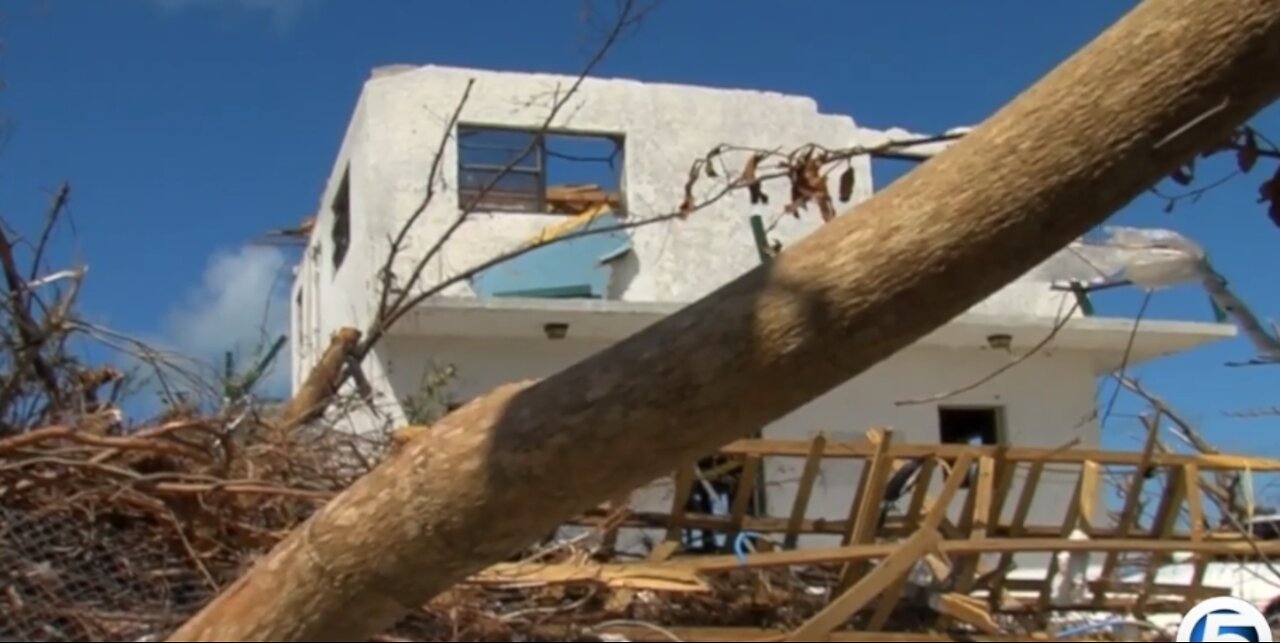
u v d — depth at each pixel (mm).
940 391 14445
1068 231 2076
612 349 2357
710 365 2209
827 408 13992
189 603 4789
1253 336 5070
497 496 2418
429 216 13375
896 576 5445
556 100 11383
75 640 4539
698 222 14156
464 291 13188
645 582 5211
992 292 2160
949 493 5668
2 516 4664
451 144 13664
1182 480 6281
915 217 2105
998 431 14672
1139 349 15070
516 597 5184
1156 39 1990
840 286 2137
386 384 12977
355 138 14211
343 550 2596
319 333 16828
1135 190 2051
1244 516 6664
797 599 5918
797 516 6000
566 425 2326
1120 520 6379
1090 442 14891
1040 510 11062
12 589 4547
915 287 2109
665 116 14367
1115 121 1998
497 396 2516
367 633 2723
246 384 6172
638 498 6203
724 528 5914
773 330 2168
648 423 2271
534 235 13617
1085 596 6527
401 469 2537
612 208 14266
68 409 5512
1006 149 2061
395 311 7867
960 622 6012
